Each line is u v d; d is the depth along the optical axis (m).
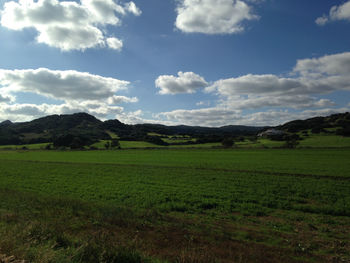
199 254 7.54
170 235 10.05
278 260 7.96
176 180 27.52
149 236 9.84
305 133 150.00
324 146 86.88
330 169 35.06
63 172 36.34
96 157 65.56
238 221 13.26
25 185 25.39
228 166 40.50
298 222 13.18
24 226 8.55
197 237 9.91
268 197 19.12
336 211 14.71
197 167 40.06
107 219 11.88
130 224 11.29
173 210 15.72
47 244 7.13
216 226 12.18
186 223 12.16
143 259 6.71
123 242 8.31
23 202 15.45
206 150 83.75
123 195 19.78
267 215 14.56
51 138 165.88
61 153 85.38
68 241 7.75
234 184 24.75
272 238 10.36
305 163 43.25
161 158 58.88
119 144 128.00
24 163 52.12
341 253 9.01
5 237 6.56
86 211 13.45
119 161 53.44
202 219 13.55
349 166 38.47
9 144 152.25
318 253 8.98
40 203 15.30
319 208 15.44
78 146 115.50
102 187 23.98
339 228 12.12
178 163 46.91
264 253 8.48
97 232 9.20
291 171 33.69
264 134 167.88
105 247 6.79
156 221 12.16
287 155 59.44
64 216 12.13
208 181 26.69
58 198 17.38
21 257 5.50
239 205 16.66
